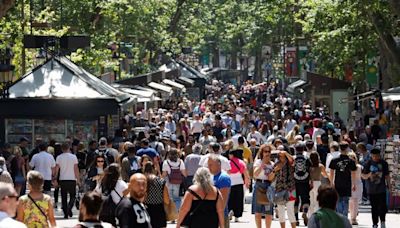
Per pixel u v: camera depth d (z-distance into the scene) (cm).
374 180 2586
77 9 5481
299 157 2609
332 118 6062
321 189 1458
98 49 5509
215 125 4719
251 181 3350
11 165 2952
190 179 2867
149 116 5709
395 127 4572
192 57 14175
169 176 2731
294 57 8275
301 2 5366
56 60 4147
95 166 2728
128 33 6494
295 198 2491
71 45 4206
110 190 1894
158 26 7344
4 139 3994
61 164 2891
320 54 6153
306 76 6172
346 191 2564
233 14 13075
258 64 14125
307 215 2680
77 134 4025
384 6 4094
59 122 4016
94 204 1423
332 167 2570
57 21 5419
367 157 3103
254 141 3750
